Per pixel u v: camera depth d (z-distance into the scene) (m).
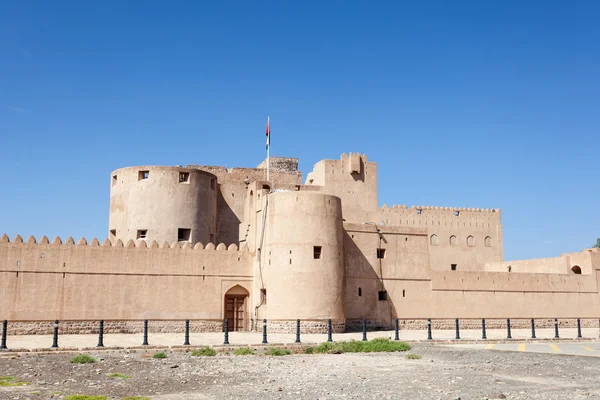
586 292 44.72
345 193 52.91
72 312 32.53
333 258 35.03
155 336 30.69
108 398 13.04
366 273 38.62
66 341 26.72
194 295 34.94
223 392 13.92
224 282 35.81
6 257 31.81
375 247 39.25
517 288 42.56
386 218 57.72
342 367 18.62
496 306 41.72
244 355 22.31
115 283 33.50
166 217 40.41
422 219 59.16
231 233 44.97
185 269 35.00
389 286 39.19
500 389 14.31
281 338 29.86
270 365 19.11
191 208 41.22
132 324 33.50
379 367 18.62
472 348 24.97
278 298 33.97
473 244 61.03
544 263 48.72
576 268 47.66
